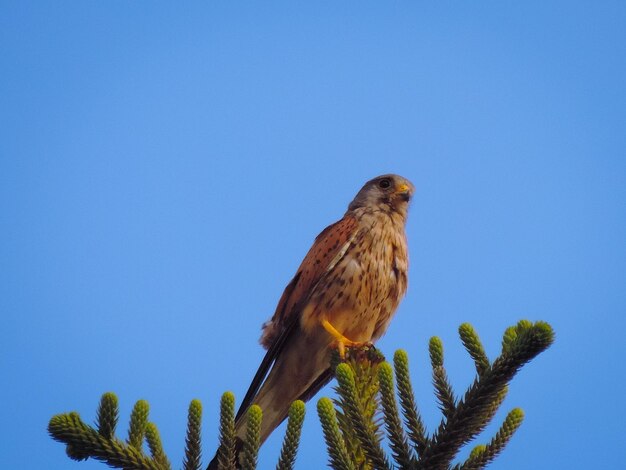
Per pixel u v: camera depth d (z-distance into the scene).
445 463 7.31
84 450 7.13
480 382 7.18
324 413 7.15
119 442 7.22
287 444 7.12
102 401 7.16
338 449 7.04
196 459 7.29
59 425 7.08
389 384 7.53
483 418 7.59
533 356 7.05
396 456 7.39
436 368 7.84
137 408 7.48
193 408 7.36
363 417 7.56
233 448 7.34
